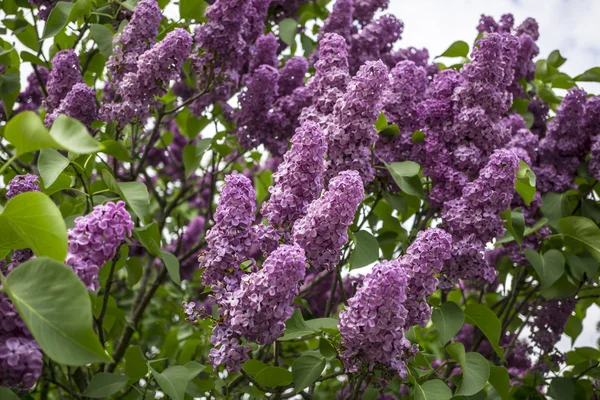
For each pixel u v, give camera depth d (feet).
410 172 5.03
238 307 4.10
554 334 5.91
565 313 5.87
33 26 6.09
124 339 6.03
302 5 6.91
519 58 6.34
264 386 4.64
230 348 4.15
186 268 7.26
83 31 5.84
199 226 7.64
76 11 5.60
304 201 4.42
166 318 7.73
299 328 4.55
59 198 6.02
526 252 5.43
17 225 3.63
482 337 5.69
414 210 5.75
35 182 4.49
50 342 3.41
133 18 5.42
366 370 4.22
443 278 4.75
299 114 5.82
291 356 6.10
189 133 6.44
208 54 5.61
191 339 5.91
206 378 5.33
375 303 3.99
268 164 7.88
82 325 3.43
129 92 5.22
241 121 5.86
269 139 5.89
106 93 6.16
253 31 5.90
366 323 4.01
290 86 6.05
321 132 4.42
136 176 5.86
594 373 6.01
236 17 5.53
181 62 5.22
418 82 5.36
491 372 4.78
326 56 5.23
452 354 4.64
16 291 3.47
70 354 3.41
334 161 4.75
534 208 5.67
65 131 3.48
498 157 4.75
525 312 6.31
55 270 3.49
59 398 5.74
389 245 5.58
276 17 6.73
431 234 4.33
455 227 4.80
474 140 5.14
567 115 5.74
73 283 3.47
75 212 5.48
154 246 4.71
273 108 5.87
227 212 4.29
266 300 4.06
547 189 5.81
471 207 4.78
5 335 3.60
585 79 6.41
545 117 6.52
